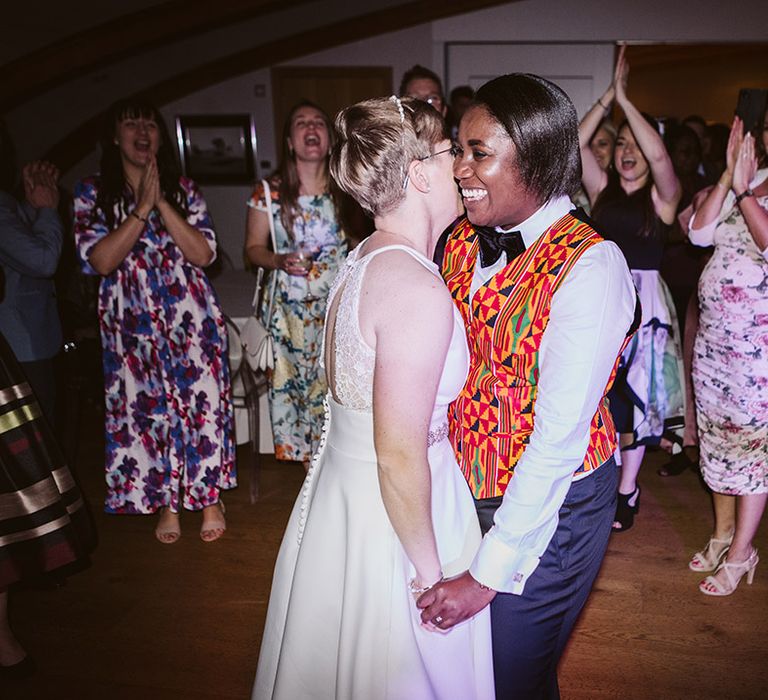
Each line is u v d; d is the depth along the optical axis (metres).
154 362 2.60
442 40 6.69
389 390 1.12
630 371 2.68
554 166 1.16
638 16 6.43
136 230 2.46
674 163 3.81
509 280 1.23
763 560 2.60
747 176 2.06
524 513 1.19
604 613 2.31
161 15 5.23
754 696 1.96
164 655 2.17
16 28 4.78
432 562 1.21
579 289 1.15
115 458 2.65
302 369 3.03
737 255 2.18
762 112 2.08
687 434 3.46
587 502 1.30
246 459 3.62
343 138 1.20
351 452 1.27
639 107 11.30
